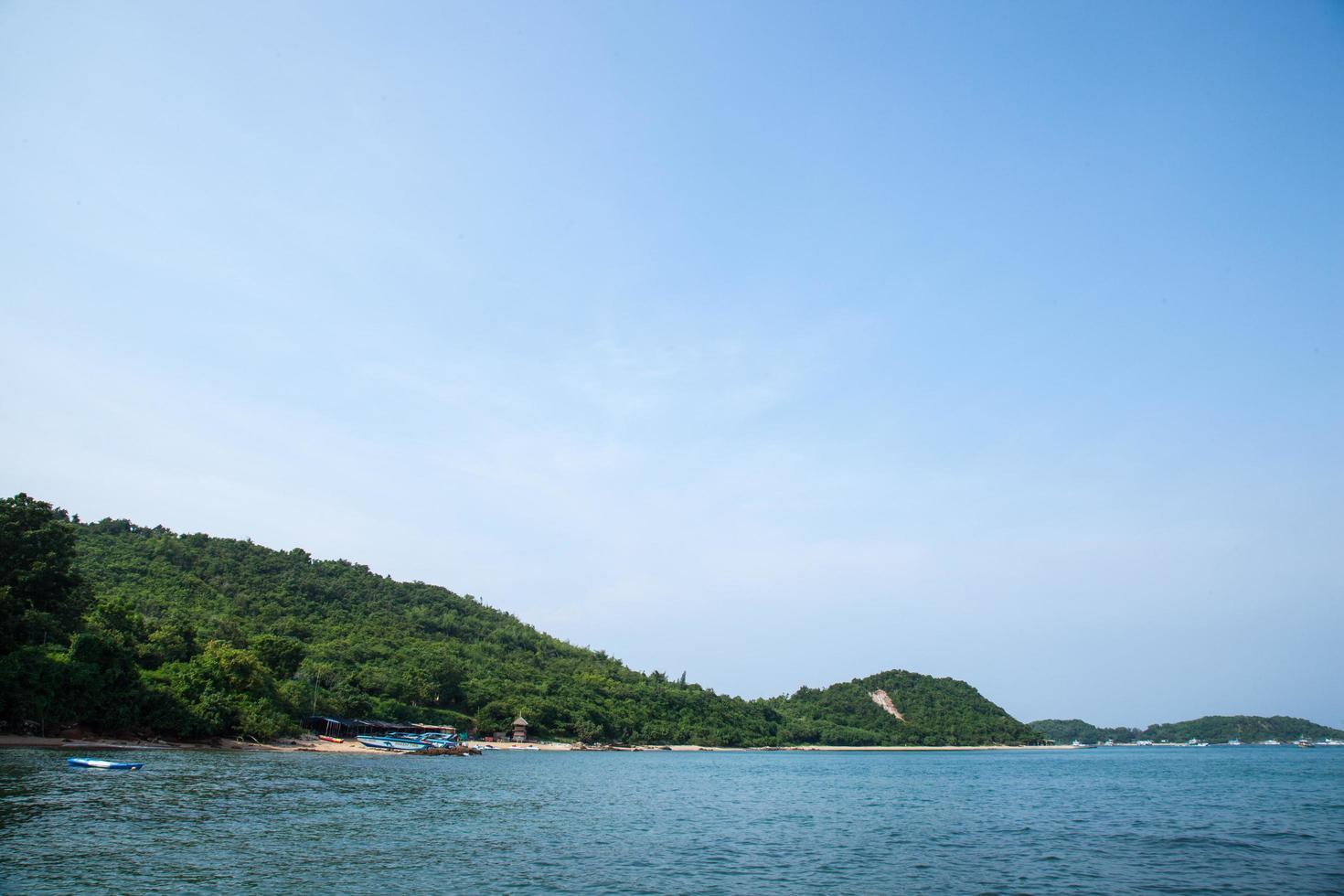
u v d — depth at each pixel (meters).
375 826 57.69
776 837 64.56
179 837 47.88
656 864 49.88
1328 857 56.09
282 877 40.09
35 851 42.06
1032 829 71.31
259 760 105.19
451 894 38.94
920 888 45.06
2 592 98.50
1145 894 43.91
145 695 110.75
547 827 63.12
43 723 98.75
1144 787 127.38
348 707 170.75
